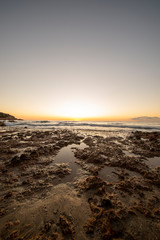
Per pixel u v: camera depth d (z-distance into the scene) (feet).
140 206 13.69
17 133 72.95
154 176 20.68
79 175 21.15
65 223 11.36
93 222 11.60
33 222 11.66
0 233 10.62
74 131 85.05
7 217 12.22
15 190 16.75
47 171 22.56
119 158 29.53
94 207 13.43
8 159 28.86
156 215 12.50
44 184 18.24
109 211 12.85
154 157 31.01
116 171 22.93
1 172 22.18
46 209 13.24
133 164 25.93
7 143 45.27
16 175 21.07
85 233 10.57
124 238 10.14
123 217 12.22
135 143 46.19
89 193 16.06
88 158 29.25
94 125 139.74
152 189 17.11
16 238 10.12
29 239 10.06
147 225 11.37
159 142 48.08
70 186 17.70
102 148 38.81
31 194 15.85
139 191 16.44
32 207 13.56
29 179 19.67
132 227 11.16
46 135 65.62
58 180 19.44
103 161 27.63
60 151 35.78
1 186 17.76
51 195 15.64
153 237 10.26
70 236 10.31
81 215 12.44
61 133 74.33
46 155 31.94
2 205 13.88
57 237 10.23
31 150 36.06
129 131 86.17
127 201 14.61
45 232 10.66
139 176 21.04
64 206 13.70
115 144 44.50
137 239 10.07
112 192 16.34
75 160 28.45
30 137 58.90
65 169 23.30
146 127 114.83
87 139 54.19
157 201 14.64
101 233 10.57
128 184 18.11
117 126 127.13
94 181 18.48
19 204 14.03
